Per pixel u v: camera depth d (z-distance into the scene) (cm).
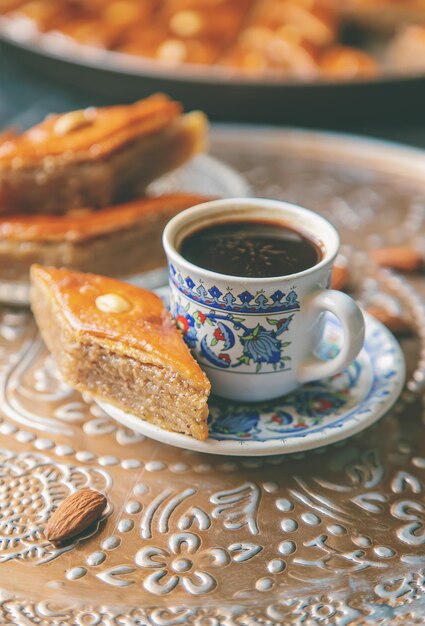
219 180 55
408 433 38
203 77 69
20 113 74
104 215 47
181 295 37
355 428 36
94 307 38
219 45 83
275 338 36
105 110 51
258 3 90
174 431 36
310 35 83
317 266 36
